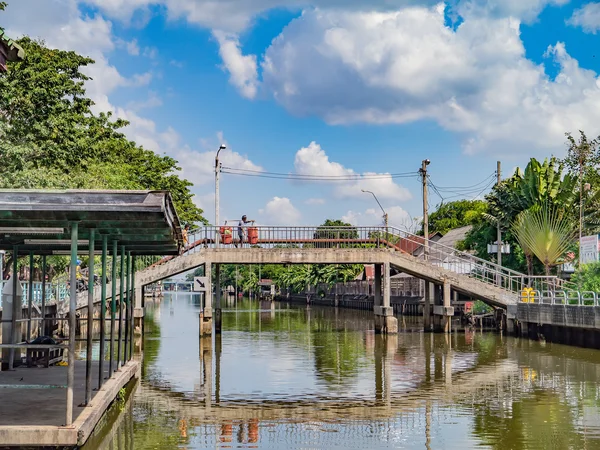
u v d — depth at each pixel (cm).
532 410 1819
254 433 1564
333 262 4031
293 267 11012
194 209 6406
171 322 5781
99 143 4269
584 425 1638
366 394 2064
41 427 1231
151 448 1416
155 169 5922
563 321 3466
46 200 1199
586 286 3666
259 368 2642
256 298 14350
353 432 1576
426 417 1734
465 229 7025
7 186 2636
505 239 5075
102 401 1534
